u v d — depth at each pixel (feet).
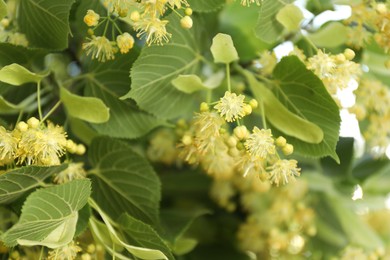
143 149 1.54
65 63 1.38
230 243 1.62
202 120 1.23
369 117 1.47
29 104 1.33
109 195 1.33
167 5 1.20
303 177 1.63
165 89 1.29
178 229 1.40
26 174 1.17
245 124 1.41
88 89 1.33
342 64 1.26
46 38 1.27
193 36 1.31
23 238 1.15
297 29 1.30
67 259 1.22
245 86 1.40
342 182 1.68
